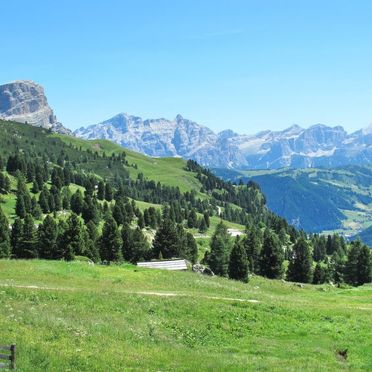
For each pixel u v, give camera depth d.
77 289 52.22
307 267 156.88
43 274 61.12
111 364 28.83
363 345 41.00
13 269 61.66
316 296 79.19
